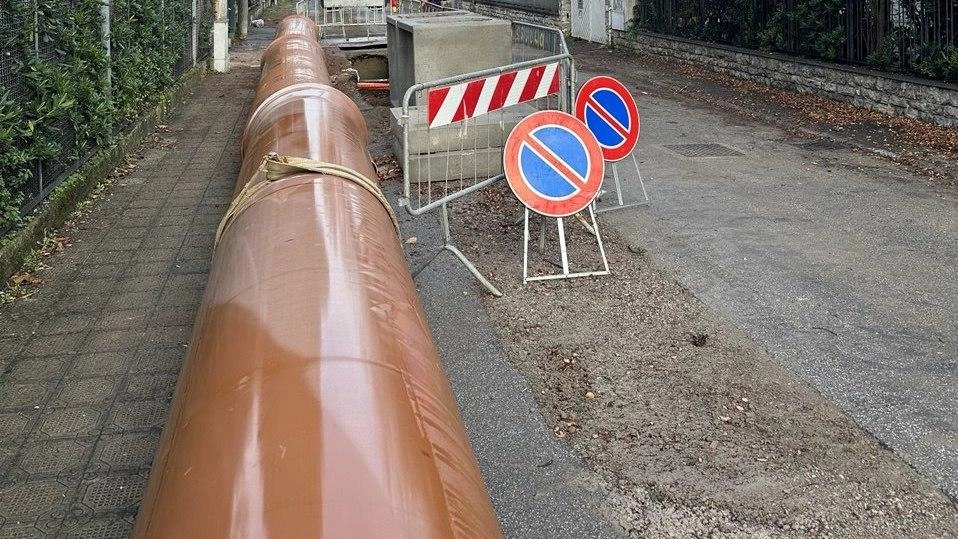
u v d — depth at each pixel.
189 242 6.47
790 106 11.93
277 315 2.32
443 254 6.13
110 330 4.87
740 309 5.11
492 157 7.90
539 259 6.02
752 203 7.37
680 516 3.23
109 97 8.43
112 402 4.06
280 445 1.77
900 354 4.50
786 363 4.42
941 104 9.98
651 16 18.83
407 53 9.73
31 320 5.00
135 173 8.68
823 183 8.02
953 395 4.07
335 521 1.56
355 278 2.58
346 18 19.66
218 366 2.19
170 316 5.08
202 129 11.09
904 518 3.19
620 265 5.88
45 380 4.27
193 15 15.56
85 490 3.37
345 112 5.50
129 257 6.13
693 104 12.62
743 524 3.18
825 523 3.17
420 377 2.23
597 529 3.17
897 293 5.31
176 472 1.87
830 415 3.91
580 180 5.53
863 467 3.51
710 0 16.22
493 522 1.92
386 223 3.38
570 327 4.91
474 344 4.71
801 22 12.95
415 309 2.69
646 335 4.79
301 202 3.16
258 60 18.95
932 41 10.40
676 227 6.72
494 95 5.84
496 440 3.76
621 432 3.81
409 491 1.70
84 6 7.79
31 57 6.26
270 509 1.59
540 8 24.78
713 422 3.88
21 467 3.52
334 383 1.97
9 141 5.49
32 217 6.29
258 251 2.79
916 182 7.98
